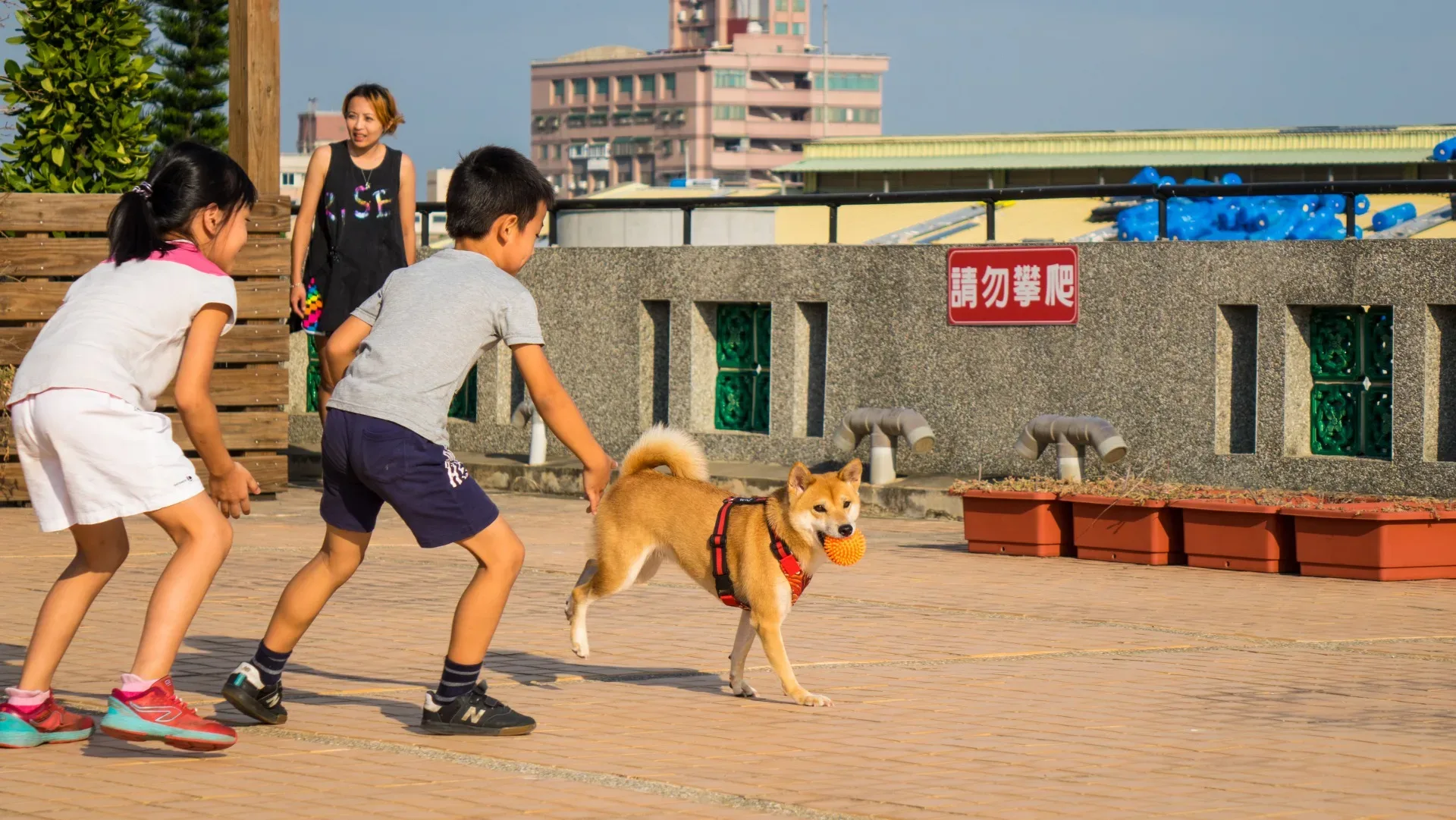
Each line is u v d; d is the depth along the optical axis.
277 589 9.66
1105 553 11.72
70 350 5.55
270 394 14.62
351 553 6.13
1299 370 13.47
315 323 12.58
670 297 16.38
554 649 8.16
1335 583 10.71
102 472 5.53
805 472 6.96
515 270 6.36
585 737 6.22
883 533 13.54
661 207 16.86
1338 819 5.10
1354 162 41.88
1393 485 12.82
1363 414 13.27
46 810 4.98
